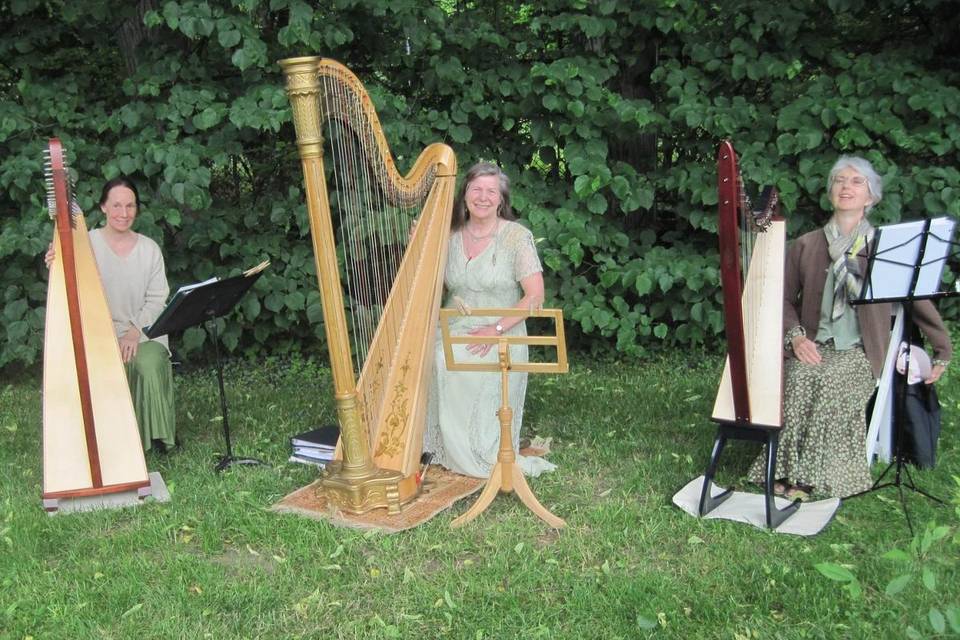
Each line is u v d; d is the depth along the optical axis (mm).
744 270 3549
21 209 5379
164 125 5469
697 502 3484
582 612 2711
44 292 5445
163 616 2738
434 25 5441
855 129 5254
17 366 5930
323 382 5516
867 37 6133
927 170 5367
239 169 6117
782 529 3230
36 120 5410
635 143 6090
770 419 3258
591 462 4020
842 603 2703
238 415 4820
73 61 5887
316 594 2812
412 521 3312
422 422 3613
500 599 2799
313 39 5000
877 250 3223
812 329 3779
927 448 3764
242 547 3213
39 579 2943
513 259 3904
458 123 5602
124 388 3623
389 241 3941
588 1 5500
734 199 2846
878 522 3295
